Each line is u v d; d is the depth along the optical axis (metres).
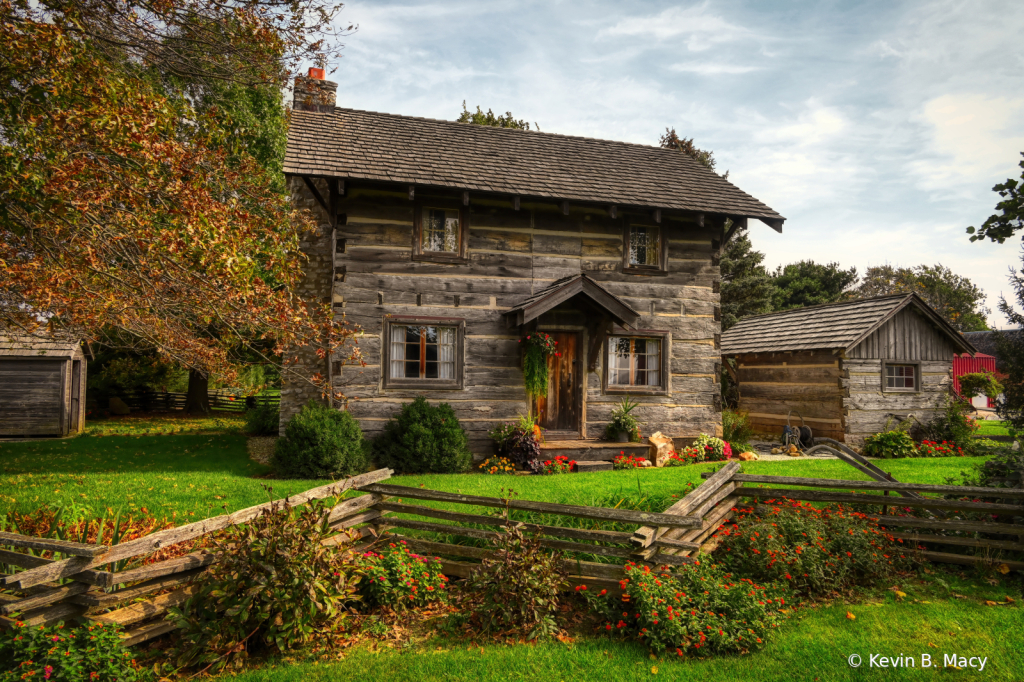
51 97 5.80
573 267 12.70
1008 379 8.28
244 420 23.97
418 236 11.84
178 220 4.76
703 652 4.38
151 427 20.80
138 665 4.03
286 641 4.38
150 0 6.03
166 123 5.12
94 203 4.70
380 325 11.51
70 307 5.03
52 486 9.05
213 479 9.66
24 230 6.11
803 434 14.83
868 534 6.05
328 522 5.20
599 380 12.74
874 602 5.33
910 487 6.15
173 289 5.41
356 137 12.65
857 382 14.92
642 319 13.01
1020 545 5.79
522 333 12.07
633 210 12.84
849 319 15.73
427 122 14.39
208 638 4.21
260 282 5.41
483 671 4.16
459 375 11.87
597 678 4.09
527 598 4.74
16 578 3.52
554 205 12.64
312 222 6.69
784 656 4.35
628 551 5.14
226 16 6.38
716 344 13.48
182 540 4.44
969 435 14.80
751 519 6.45
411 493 6.17
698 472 10.74
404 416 11.07
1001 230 6.68
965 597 5.41
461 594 5.42
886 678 4.05
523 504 5.65
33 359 17.31
